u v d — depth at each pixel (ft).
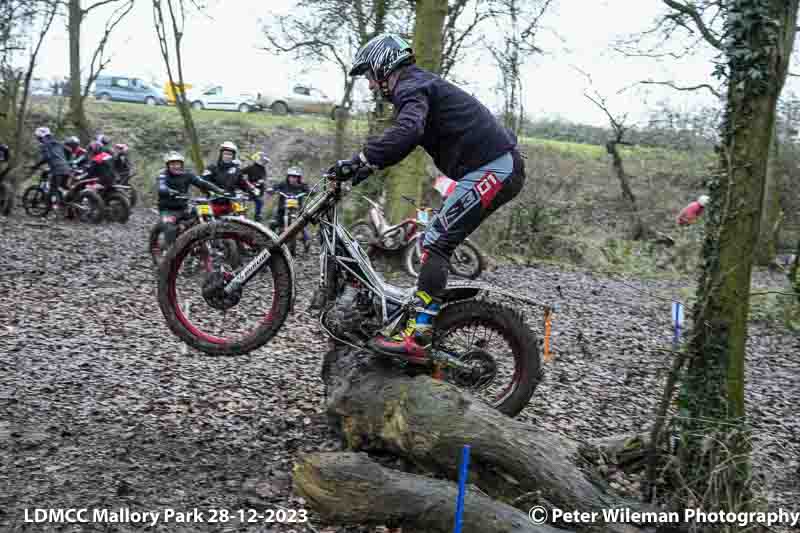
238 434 14.40
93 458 12.72
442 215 12.53
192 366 18.62
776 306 34.19
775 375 24.62
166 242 31.07
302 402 16.53
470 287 13.09
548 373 21.39
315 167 75.05
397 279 35.27
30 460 12.41
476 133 12.25
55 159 49.32
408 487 10.94
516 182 12.53
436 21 37.45
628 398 19.47
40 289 26.71
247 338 13.35
